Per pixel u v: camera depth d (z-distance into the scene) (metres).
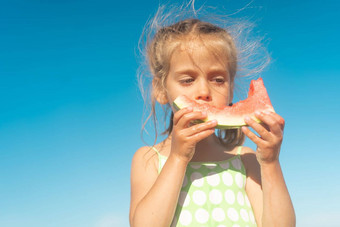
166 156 0.73
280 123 0.63
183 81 0.70
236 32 0.94
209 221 0.67
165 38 0.77
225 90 0.71
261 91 0.69
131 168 0.76
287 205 0.64
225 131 0.83
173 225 0.67
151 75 0.85
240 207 0.70
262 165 0.65
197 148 0.74
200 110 0.65
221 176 0.71
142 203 0.64
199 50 0.70
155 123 0.86
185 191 0.69
